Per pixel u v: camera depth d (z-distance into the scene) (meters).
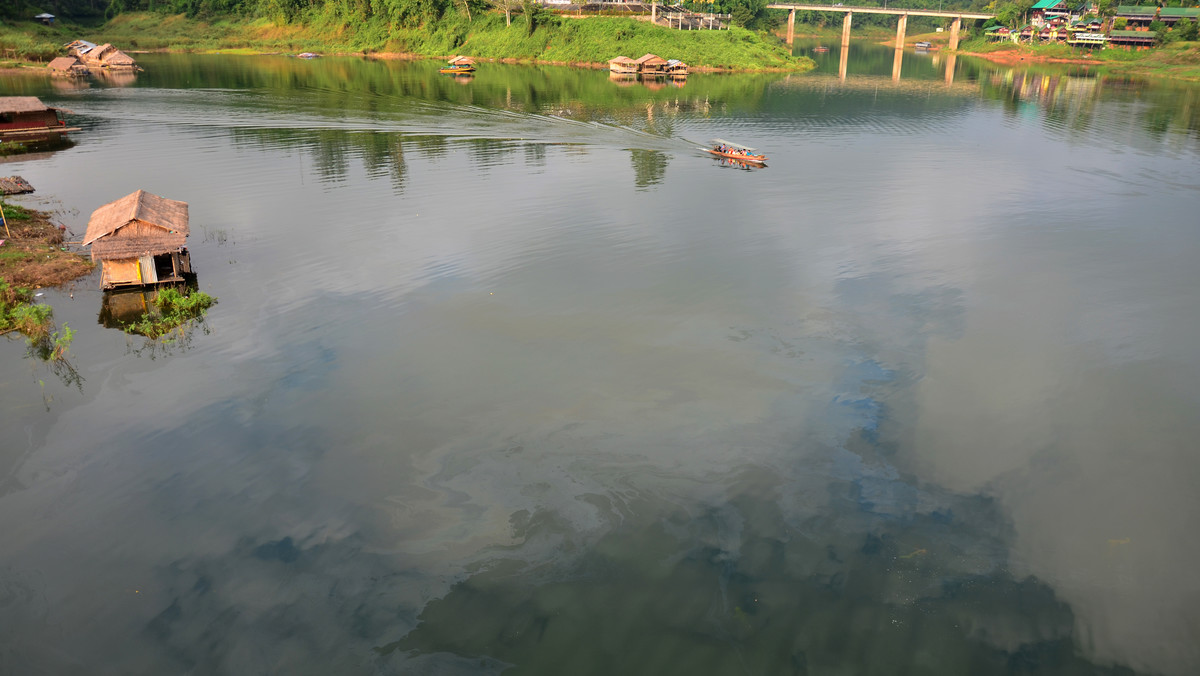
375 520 24.41
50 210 55.66
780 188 63.97
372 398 31.23
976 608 21.00
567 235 51.03
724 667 19.33
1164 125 94.38
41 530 23.97
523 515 24.61
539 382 32.34
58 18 193.25
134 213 41.25
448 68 144.62
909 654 19.66
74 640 20.20
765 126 95.25
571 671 19.25
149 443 28.30
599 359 34.25
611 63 151.62
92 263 45.28
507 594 21.58
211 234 50.97
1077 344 35.53
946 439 28.39
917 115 104.69
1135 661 19.41
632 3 183.25
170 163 70.25
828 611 20.94
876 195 61.84
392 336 36.53
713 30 176.62
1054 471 26.56
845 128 94.19
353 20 185.25
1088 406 30.47
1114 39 186.38
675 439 28.48
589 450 27.84
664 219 54.78
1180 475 26.28
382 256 47.00
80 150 75.00
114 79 130.50
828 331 37.00
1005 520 24.28
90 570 22.44
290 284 42.78
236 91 115.06
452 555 22.97
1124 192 62.38
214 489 25.84
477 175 67.12
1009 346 35.41
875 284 42.84
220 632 20.42
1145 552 22.91
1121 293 41.28
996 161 74.81
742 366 33.66
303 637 20.30
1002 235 51.44
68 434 28.83
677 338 36.22
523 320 38.16
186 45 185.12
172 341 36.19
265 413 30.22
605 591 21.66
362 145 78.69
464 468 26.89
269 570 22.44
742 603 21.23
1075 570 22.28
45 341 36.16
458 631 20.44
